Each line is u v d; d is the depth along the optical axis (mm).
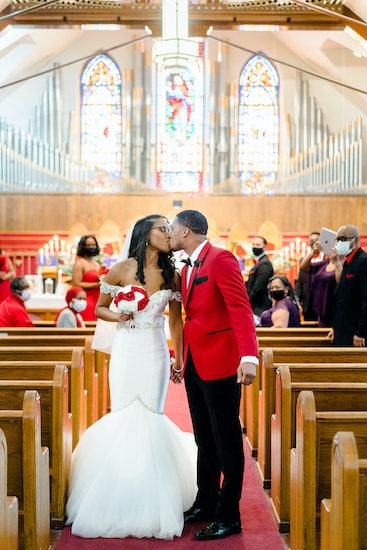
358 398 4160
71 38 17688
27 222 16234
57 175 16328
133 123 18172
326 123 18250
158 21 10203
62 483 4320
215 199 16344
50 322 10156
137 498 4195
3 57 14969
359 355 5281
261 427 5371
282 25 10234
